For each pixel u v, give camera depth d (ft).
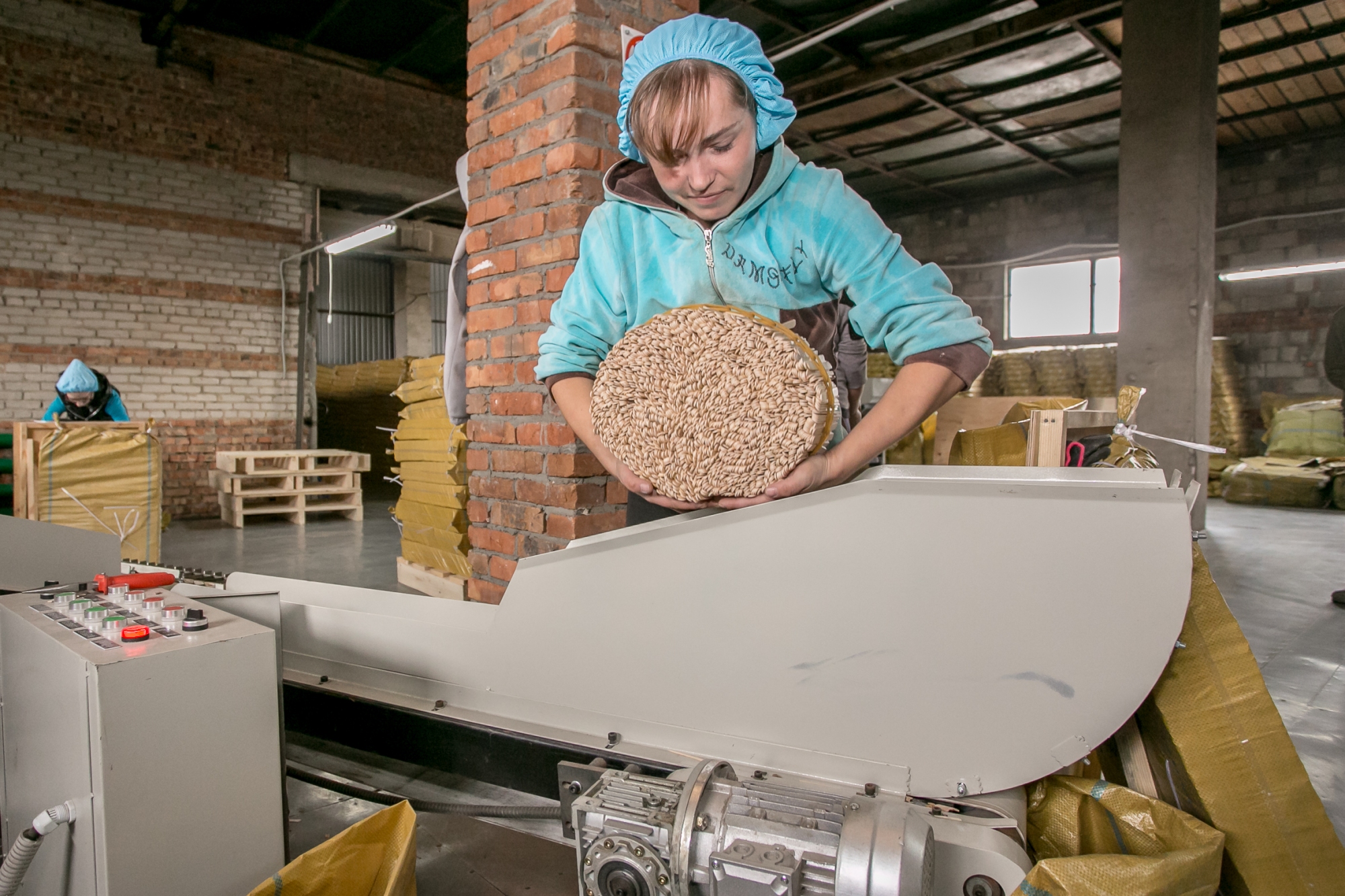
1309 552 16.38
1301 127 28.02
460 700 4.63
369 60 27.17
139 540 15.20
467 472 11.75
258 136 25.03
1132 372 17.03
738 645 3.56
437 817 5.25
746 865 2.74
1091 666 2.97
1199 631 3.32
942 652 3.16
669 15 8.16
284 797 3.92
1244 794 3.19
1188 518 2.80
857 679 3.32
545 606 4.16
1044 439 4.46
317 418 34.09
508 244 8.18
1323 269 27.76
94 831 3.30
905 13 20.47
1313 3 19.65
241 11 23.72
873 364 28.99
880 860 2.65
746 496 3.17
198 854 3.56
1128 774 3.71
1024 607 3.02
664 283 3.67
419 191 28.55
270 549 17.90
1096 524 2.89
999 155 31.04
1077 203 33.78
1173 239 16.38
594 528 7.73
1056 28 20.92
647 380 3.19
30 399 21.63
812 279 3.52
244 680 3.70
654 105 2.95
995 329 36.42
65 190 21.94
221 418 24.70
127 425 15.16
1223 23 20.67
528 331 7.94
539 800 5.26
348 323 35.55
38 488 14.17
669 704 3.79
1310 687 8.39
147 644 3.51
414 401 13.67
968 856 3.00
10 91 21.02
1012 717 3.10
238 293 24.86
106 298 22.68
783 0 19.63
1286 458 25.08
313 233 26.18
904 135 29.22
